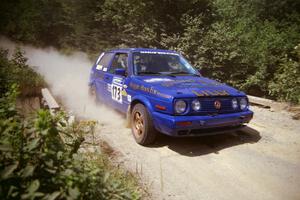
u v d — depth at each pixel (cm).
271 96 859
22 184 169
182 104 393
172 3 1091
